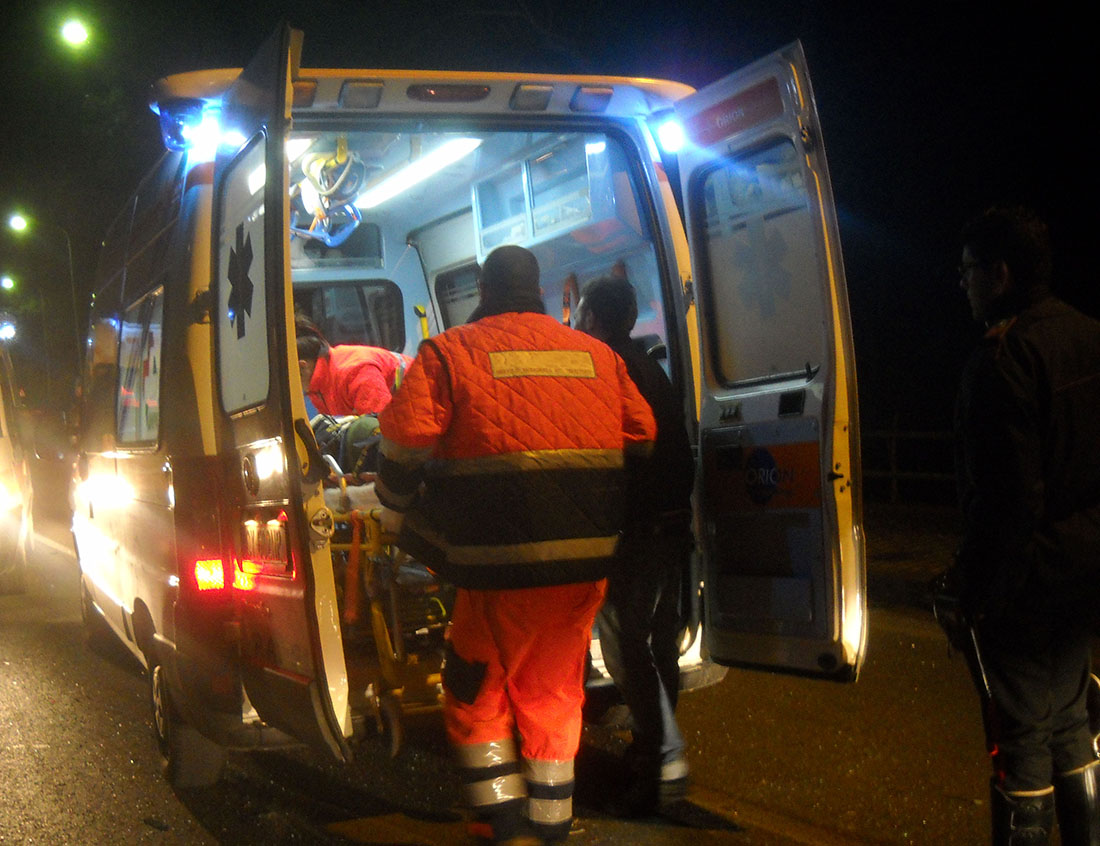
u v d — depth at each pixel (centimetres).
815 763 444
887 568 853
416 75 409
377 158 595
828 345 371
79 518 695
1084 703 298
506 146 573
